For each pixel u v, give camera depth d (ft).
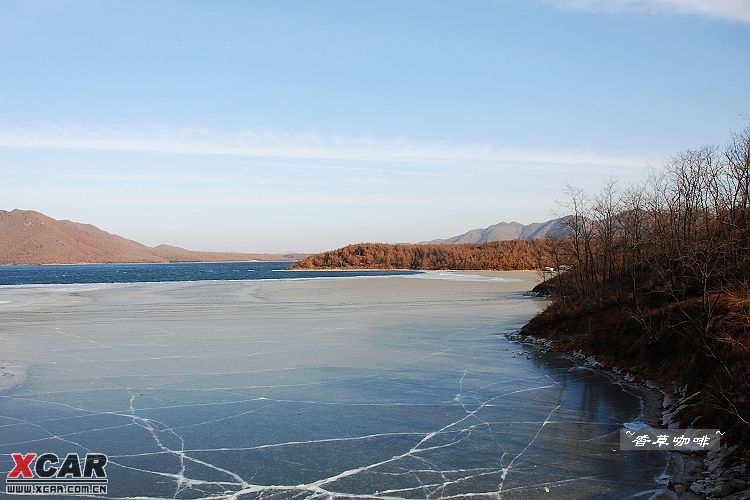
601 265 115.34
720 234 74.74
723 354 52.85
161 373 69.26
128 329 105.40
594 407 55.11
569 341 84.94
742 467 37.14
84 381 65.05
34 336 96.53
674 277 75.46
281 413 53.42
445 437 46.80
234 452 43.47
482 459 41.98
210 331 103.24
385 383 64.59
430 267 545.44
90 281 325.62
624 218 113.70
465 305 155.53
